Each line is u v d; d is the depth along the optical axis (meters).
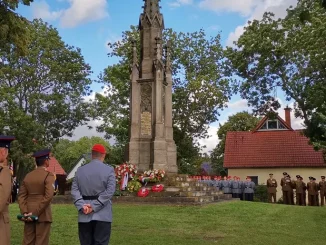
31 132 37.62
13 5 13.75
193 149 40.72
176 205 17.59
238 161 42.44
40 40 40.44
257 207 17.45
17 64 40.31
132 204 18.11
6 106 37.94
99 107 41.75
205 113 39.66
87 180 6.52
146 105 22.14
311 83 30.72
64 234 11.01
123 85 37.53
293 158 40.88
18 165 39.41
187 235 11.07
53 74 41.91
